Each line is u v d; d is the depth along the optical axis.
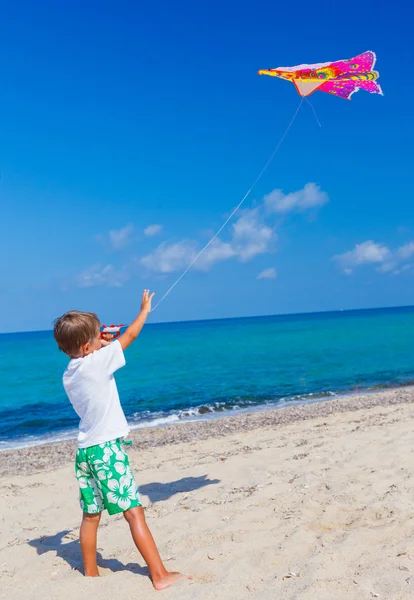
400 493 4.88
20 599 3.18
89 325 3.49
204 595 3.03
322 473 5.91
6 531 4.98
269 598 2.94
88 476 3.50
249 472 6.34
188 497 5.55
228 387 18.61
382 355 26.95
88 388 3.42
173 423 13.30
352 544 3.68
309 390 17.38
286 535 4.05
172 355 31.84
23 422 14.34
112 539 4.38
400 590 2.93
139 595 3.12
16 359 35.91
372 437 7.75
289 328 64.56
